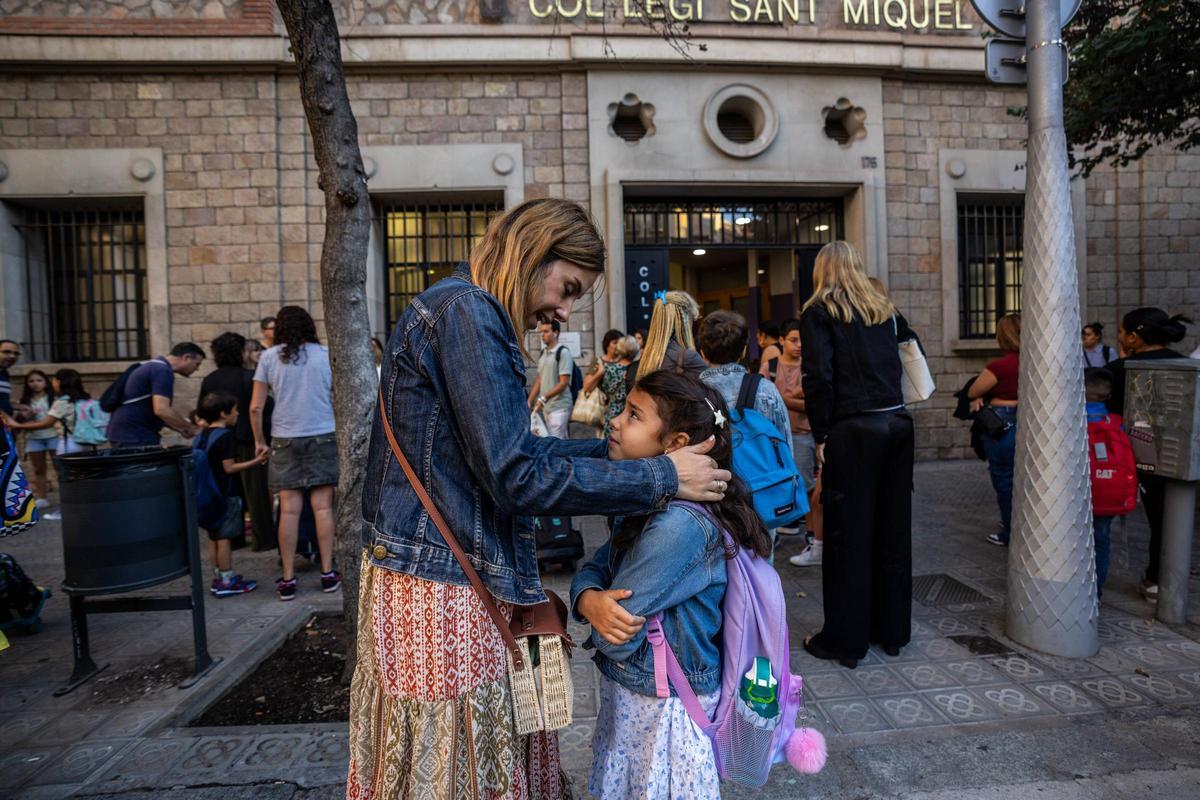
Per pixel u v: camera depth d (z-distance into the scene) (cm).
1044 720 260
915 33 853
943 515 609
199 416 439
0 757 247
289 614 399
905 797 216
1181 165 890
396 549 123
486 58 796
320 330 800
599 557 162
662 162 825
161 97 786
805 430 483
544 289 132
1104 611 372
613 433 154
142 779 232
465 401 114
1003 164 885
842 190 864
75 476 303
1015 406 472
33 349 806
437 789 119
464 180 814
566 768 236
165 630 380
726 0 821
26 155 773
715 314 305
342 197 294
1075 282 316
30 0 758
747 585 147
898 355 315
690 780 140
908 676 299
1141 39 507
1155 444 352
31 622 377
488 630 125
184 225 789
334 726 267
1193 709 266
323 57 282
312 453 427
